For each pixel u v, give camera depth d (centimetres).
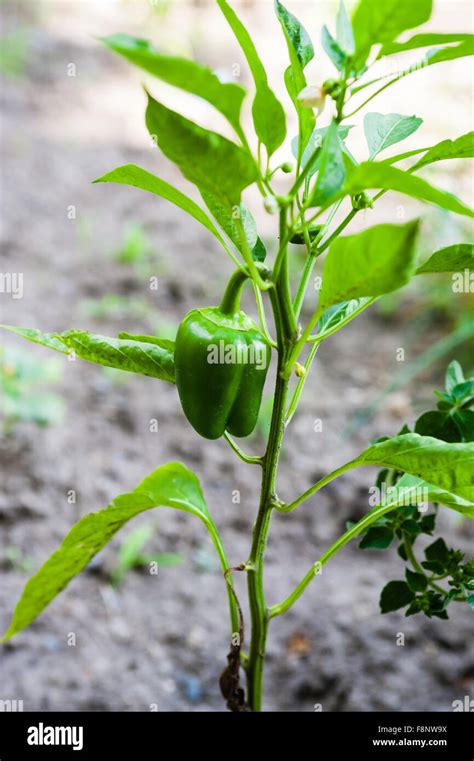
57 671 183
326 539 223
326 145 104
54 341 121
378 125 119
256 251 117
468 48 106
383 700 175
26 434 241
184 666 188
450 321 300
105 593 205
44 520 219
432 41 104
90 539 122
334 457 248
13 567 206
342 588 206
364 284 105
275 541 222
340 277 105
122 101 486
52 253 343
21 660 186
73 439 246
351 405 269
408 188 102
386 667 183
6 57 495
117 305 309
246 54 106
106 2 614
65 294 316
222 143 104
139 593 206
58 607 200
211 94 101
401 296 319
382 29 103
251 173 105
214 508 230
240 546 219
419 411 263
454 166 294
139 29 561
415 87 438
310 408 267
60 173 407
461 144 114
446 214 255
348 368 288
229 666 125
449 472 112
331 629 193
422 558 214
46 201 383
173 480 123
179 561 214
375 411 265
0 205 372
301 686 182
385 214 348
